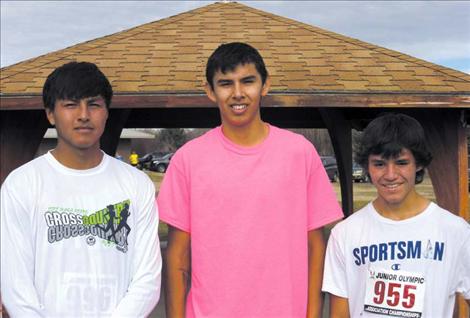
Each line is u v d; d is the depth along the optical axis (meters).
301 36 6.68
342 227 2.59
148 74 5.44
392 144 2.36
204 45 6.33
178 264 2.70
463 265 2.42
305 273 2.61
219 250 2.53
